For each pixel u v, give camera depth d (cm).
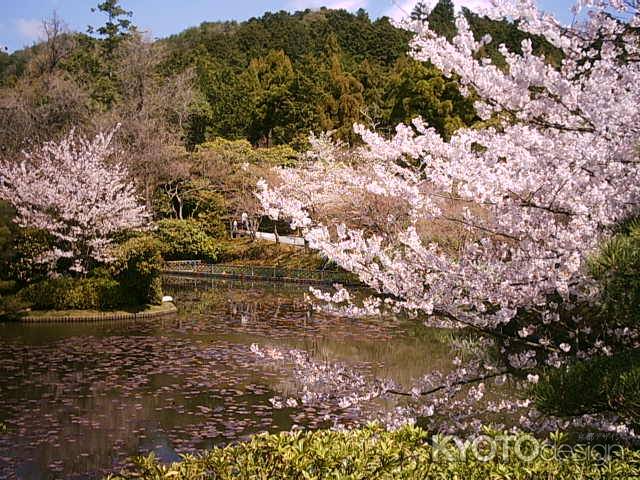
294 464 282
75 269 1691
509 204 407
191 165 3431
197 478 289
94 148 1927
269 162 3631
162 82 4703
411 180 490
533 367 478
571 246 395
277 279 2720
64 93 3450
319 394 509
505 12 388
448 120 2938
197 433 686
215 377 963
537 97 405
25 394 861
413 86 3209
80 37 4762
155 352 1174
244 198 3231
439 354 1093
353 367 988
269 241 3341
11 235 1633
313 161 3005
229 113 4731
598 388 317
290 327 1484
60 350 1193
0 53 5272
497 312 437
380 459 293
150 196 3338
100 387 903
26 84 3872
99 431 695
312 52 6166
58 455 617
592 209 400
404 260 479
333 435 321
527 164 389
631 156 374
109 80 4322
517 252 431
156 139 3344
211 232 3394
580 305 485
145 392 870
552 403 332
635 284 320
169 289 2425
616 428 420
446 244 729
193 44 6644
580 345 503
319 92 4478
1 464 592
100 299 1662
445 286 436
